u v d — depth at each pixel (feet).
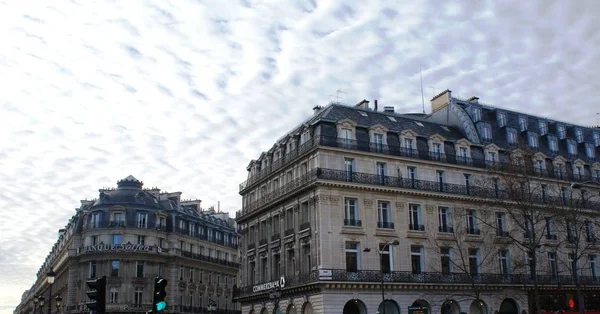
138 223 280.51
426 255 188.34
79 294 273.33
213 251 330.13
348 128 187.01
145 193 292.81
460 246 193.36
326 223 175.11
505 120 230.48
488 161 209.97
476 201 202.18
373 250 179.93
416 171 194.90
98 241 275.59
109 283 268.21
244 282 226.17
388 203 187.73
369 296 175.11
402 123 209.05
